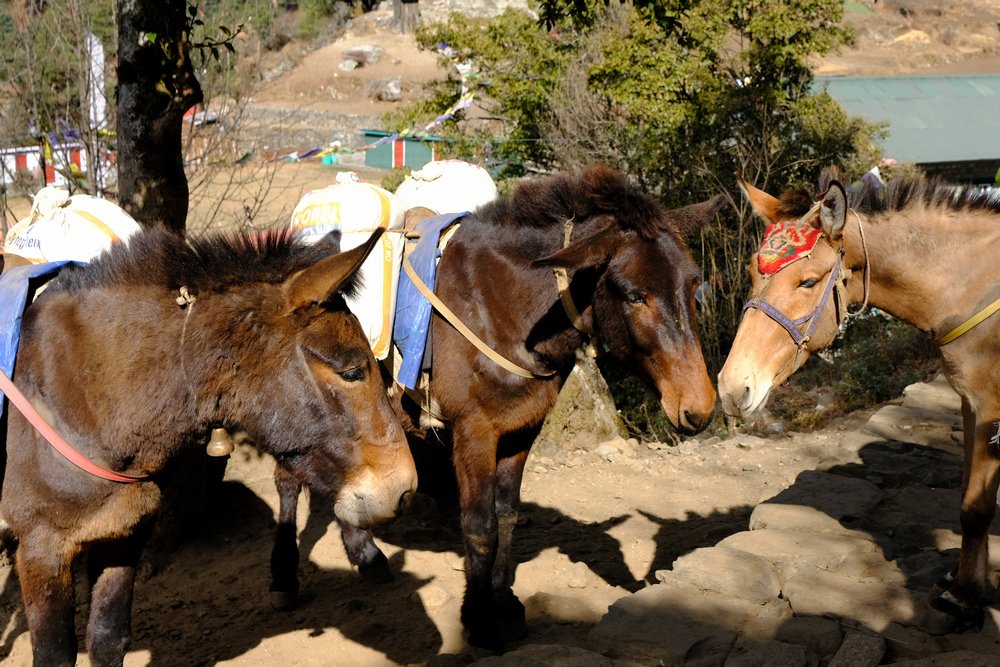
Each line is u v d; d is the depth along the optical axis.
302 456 2.98
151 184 5.09
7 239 3.81
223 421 3.00
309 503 5.50
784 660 3.38
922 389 6.97
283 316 2.89
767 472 6.45
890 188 3.70
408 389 3.98
